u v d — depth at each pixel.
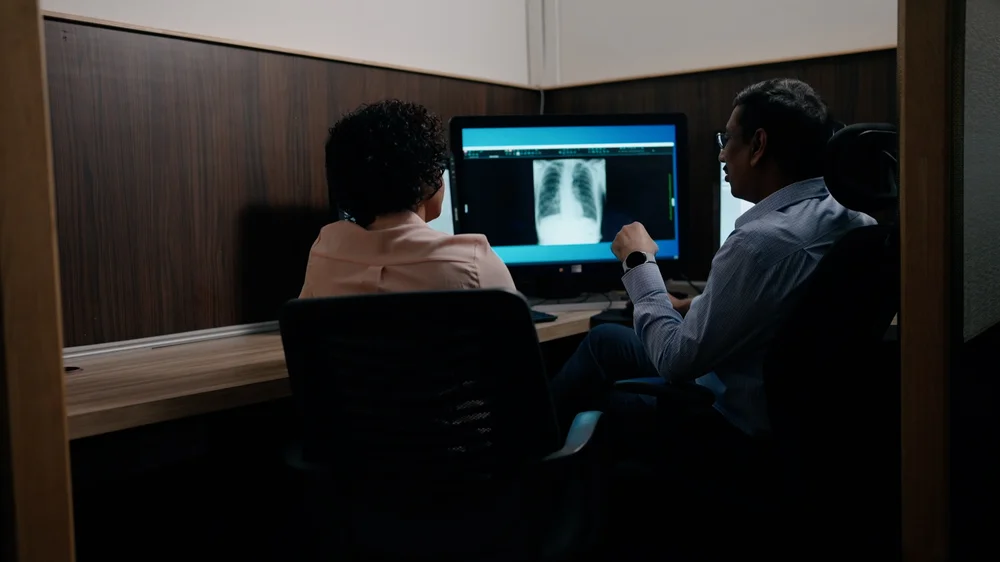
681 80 2.46
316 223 2.01
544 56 2.82
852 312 1.27
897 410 1.42
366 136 1.24
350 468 1.15
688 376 1.49
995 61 1.34
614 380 1.74
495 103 2.54
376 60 2.34
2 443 0.95
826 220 1.42
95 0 1.72
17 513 0.96
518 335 1.05
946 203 1.11
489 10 2.71
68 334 1.57
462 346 1.06
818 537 1.44
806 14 2.34
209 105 1.79
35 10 0.94
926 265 1.13
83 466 1.58
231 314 1.85
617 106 2.58
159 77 1.70
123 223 1.65
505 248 2.20
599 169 2.21
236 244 1.85
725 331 1.42
